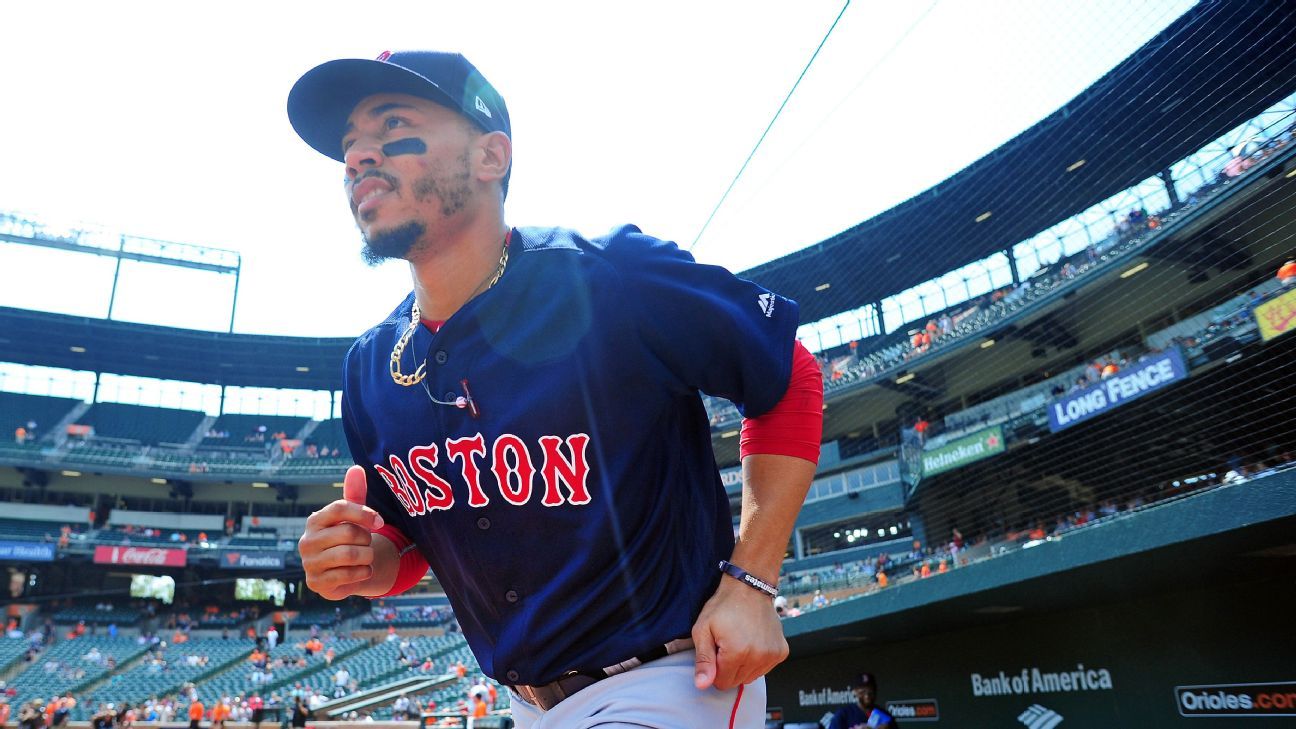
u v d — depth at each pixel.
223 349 38.72
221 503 38.53
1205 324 16.53
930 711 7.73
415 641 31.89
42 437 36.44
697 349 1.18
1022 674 6.77
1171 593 5.63
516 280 1.22
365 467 1.46
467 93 1.26
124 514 36.47
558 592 1.16
